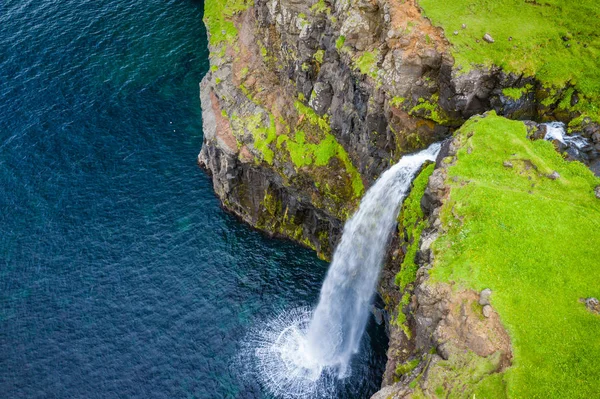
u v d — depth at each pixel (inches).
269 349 1897.1
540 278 1306.6
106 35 3051.2
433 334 1285.7
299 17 2030.0
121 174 2434.8
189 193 2372.0
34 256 2172.7
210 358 1879.9
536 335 1223.5
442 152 1617.9
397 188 1777.8
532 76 1684.3
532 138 1605.6
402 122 1768.0
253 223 2268.7
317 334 1930.4
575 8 1765.5
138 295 2048.5
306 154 2085.4
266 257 2178.9
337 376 1824.6
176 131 2598.4
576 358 1185.4
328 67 2010.3
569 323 1234.6
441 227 1443.2
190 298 2039.9
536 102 1705.2
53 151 2522.1
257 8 2288.4
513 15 1777.8
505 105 1688.0
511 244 1365.7
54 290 2071.9
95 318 1989.4
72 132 2598.4
